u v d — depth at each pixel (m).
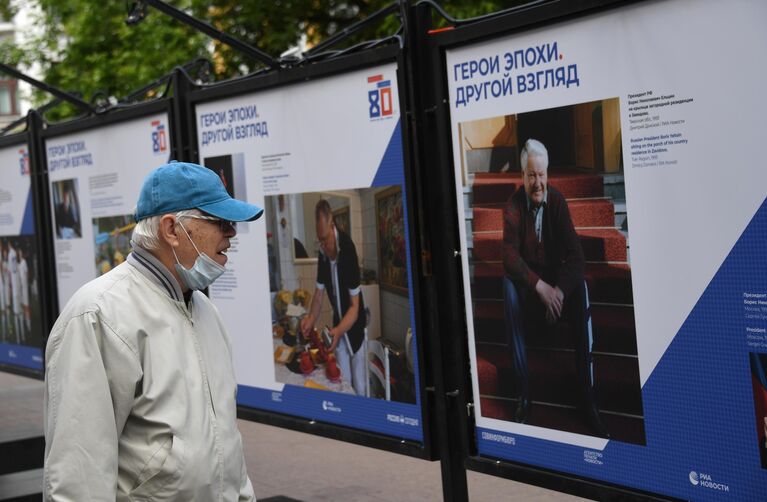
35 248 8.23
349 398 5.15
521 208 4.10
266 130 5.45
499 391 4.30
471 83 4.24
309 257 5.29
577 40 3.80
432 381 4.66
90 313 2.71
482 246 4.28
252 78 5.43
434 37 4.34
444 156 4.37
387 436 4.93
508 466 4.26
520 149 4.07
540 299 4.07
